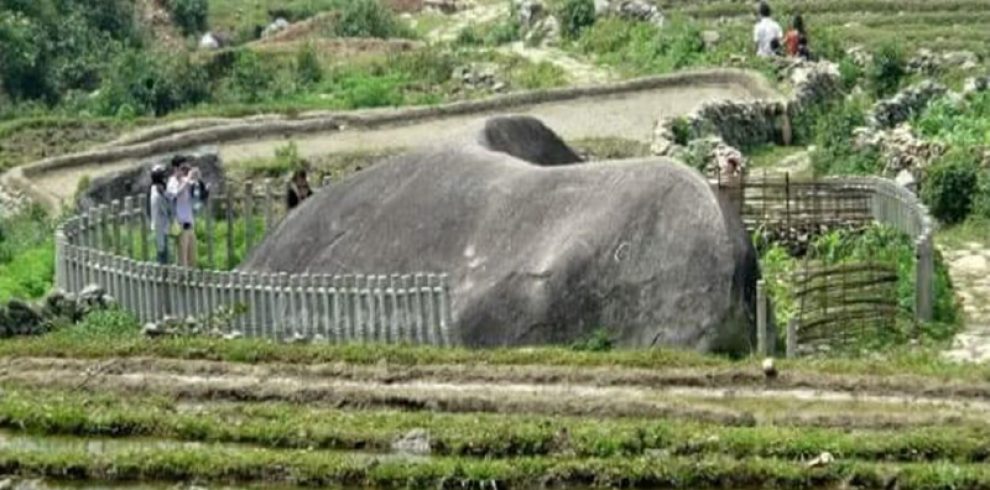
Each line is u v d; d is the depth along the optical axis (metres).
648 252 40.97
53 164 65.38
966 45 83.25
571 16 90.62
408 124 70.06
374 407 38.16
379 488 34.41
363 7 102.62
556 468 34.34
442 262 43.22
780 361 39.19
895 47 75.50
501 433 35.66
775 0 99.75
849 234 49.72
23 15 96.81
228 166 62.38
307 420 37.03
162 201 49.66
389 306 42.50
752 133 66.38
